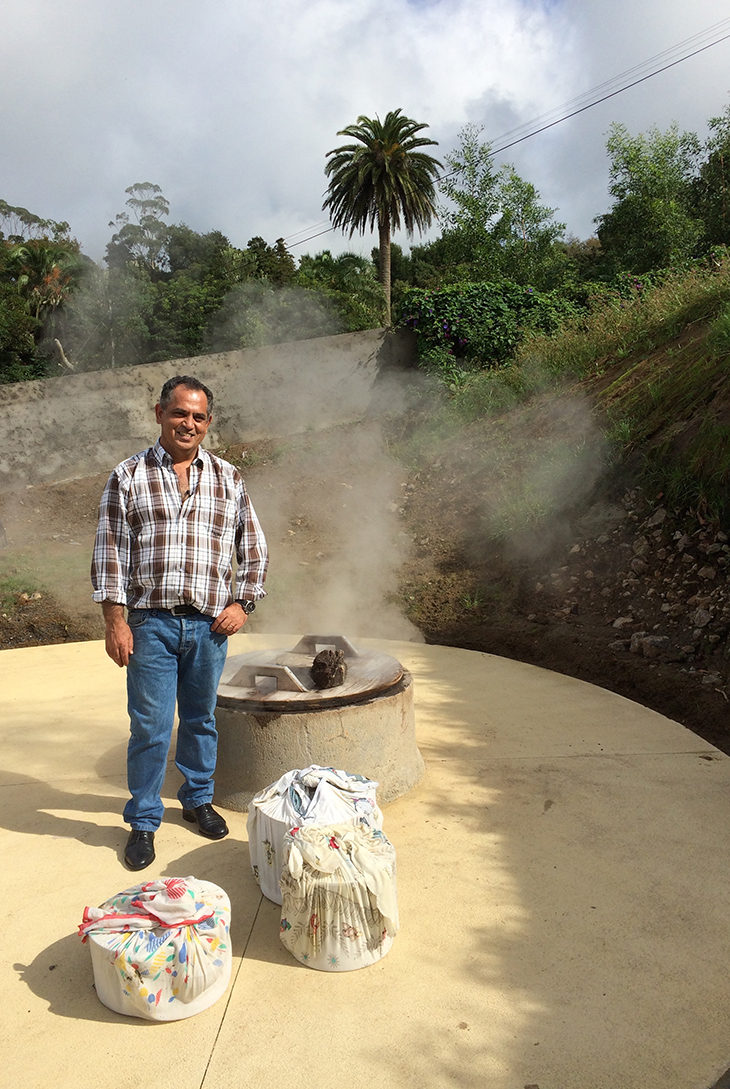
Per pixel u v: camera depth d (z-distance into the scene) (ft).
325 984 7.28
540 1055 6.33
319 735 10.41
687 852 9.34
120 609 9.07
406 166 96.89
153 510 9.05
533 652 17.78
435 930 8.01
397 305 39.50
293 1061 6.35
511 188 73.51
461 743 12.81
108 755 12.75
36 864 9.40
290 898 7.49
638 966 7.37
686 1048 6.36
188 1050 6.51
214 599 9.29
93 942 6.97
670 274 36.22
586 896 8.52
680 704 14.35
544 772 11.64
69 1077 6.25
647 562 18.69
